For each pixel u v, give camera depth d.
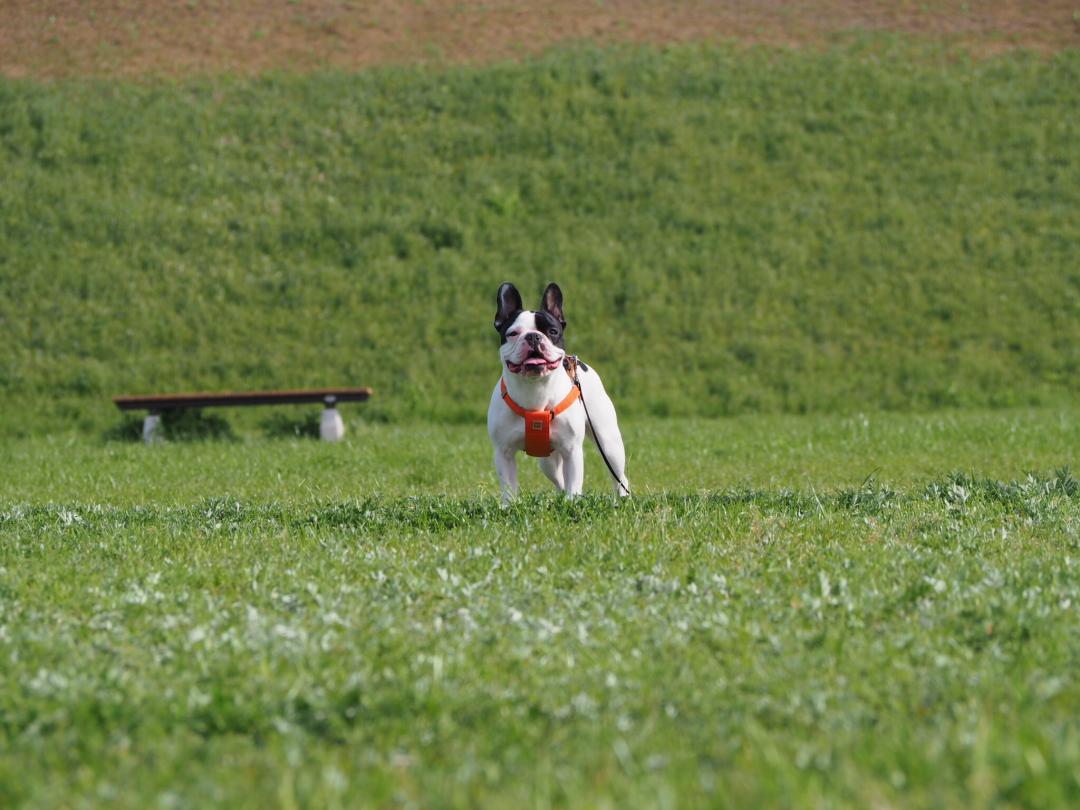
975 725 3.18
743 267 23.12
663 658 3.94
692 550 5.72
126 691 3.64
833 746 3.08
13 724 3.37
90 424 19.03
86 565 5.79
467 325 21.62
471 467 12.02
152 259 22.61
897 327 21.94
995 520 6.52
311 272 22.61
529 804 2.73
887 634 4.13
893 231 24.09
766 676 3.72
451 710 3.44
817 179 25.36
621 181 25.05
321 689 3.58
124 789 2.92
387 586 5.04
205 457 13.25
